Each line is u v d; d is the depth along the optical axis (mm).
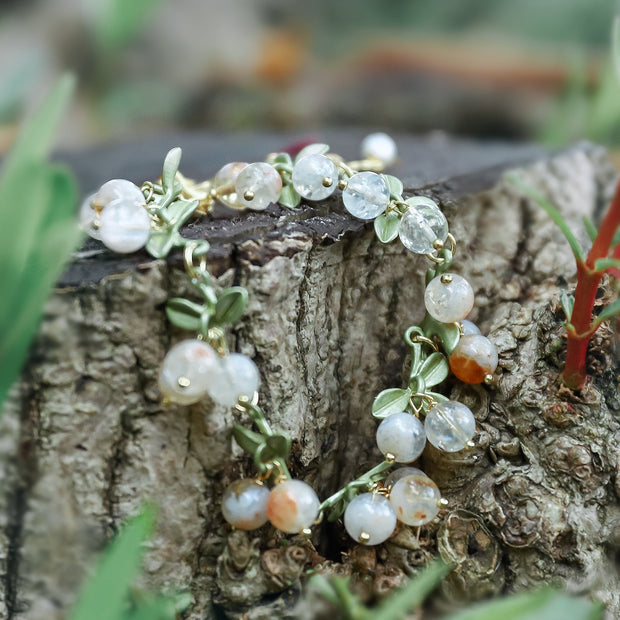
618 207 250
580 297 259
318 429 278
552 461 270
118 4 431
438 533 270
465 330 277
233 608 268
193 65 622
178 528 266
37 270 240
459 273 291
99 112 578
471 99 572
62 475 262
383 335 284
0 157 333
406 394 272
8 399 259
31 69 496
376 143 304
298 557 265
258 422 261
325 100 596
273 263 263
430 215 272
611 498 270
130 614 252
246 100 606
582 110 400
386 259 281
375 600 266
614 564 273
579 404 271
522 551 268
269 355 267
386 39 642
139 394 262
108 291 256
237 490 262
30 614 265
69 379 259
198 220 274
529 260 296
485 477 272
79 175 325
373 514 261
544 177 310
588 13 577
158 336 260
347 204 272
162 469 265
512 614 230
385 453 266
